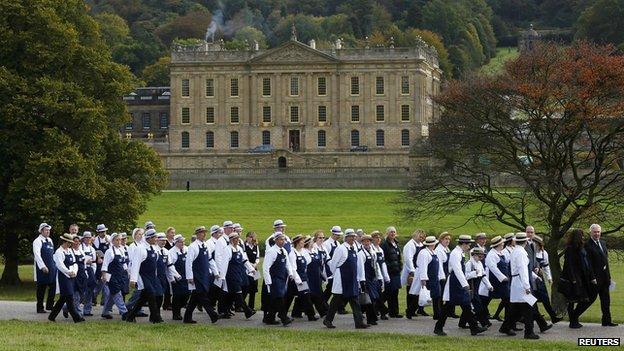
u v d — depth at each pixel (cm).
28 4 8375
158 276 5181
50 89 8231
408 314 5428
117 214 8456
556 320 5112
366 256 5112
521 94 6950
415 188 7788
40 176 7869
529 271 4906
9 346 4069
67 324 4903
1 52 8306
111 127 9212
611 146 6788
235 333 4644
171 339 4384
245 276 5359
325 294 5588
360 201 16662
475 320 4725
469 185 7388
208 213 15225
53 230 8012
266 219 14525
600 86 6738
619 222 7138
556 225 6588
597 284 4878
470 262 4969
